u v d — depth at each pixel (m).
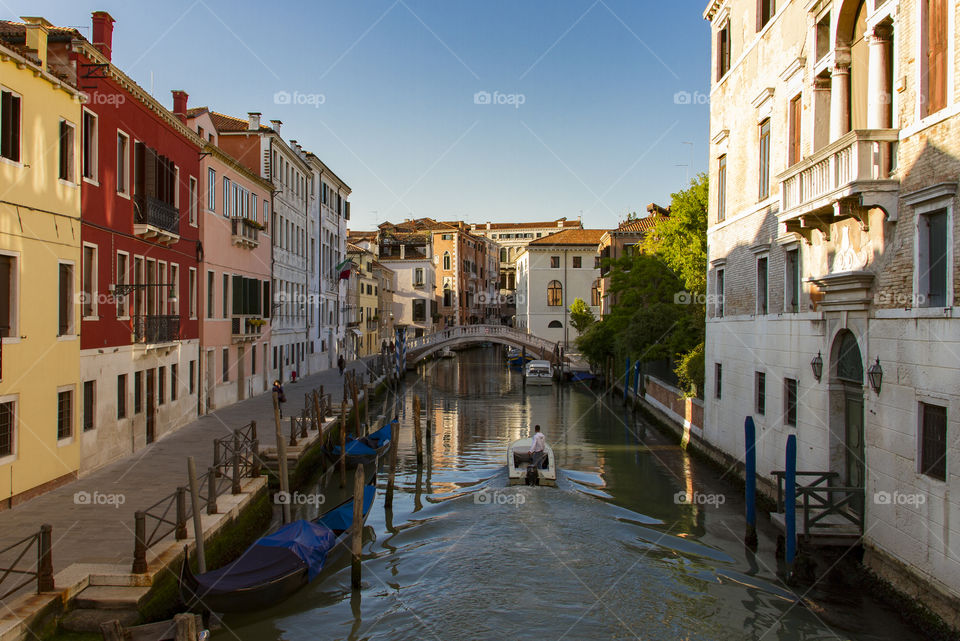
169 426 17.94
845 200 9.79
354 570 10.66
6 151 10.76
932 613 8.25
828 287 10.70
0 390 10.52
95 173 13.71
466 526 13.52
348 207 47.09
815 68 11.45
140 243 16.00
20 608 7.16
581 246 56.94
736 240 15.88
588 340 39.38
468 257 75.75
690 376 21.31
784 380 13.01
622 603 9.98
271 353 29.30
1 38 12.81
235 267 24.20
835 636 8.81
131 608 7.81
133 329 15.47
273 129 28.94
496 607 9.90
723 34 17.41
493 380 44.12
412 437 24.72
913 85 8.82
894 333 9.16
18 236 10.99
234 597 9.18
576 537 12.73
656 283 31.92
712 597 10.12
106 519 10.38
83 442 13.16
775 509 13.16
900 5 9.12
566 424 27.33
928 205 8.44
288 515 13.27
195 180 20.16
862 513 10.26
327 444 18.53
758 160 14.50
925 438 8.57
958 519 7.77
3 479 10.65
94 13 15.12
